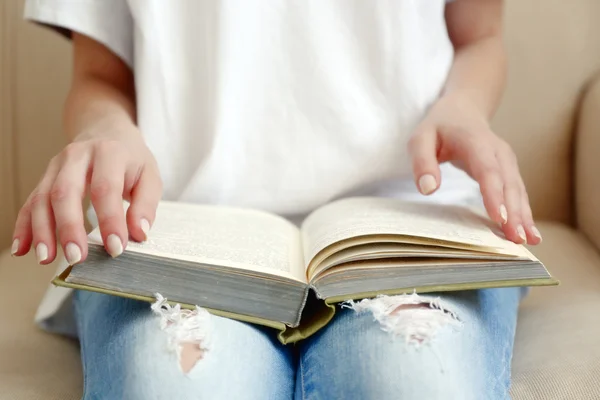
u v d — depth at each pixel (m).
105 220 0.68
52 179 0.72
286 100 0.92
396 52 0.92
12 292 0.96
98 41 0.95
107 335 0.69
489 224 0.77
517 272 0.68
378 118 0.93
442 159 0.84
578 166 1.14
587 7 1.19
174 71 0.92
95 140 0.75
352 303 0.68
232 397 0.63
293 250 0.76
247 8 0.90
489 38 1.01
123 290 0.67
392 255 0.69
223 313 0.67
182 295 0.67
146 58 0.92
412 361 0.64
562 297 0.89
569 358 0.77
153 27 0.91
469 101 0.89
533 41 1.19
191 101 0.93
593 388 0.74
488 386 0.67
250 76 0.92
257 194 0.94
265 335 0.70
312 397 0.66
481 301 0.73
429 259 0.70
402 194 0.96
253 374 0.65
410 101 0.92
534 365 0.78
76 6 0.93
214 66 0.91
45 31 1.20
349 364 0.66
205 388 0.63
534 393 0.74
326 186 0.93
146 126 0.93
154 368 0.63
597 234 1.04
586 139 1.11
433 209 0.82
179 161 0.94
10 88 1.20
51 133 1.22
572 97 1.18
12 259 1.06
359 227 0.73
